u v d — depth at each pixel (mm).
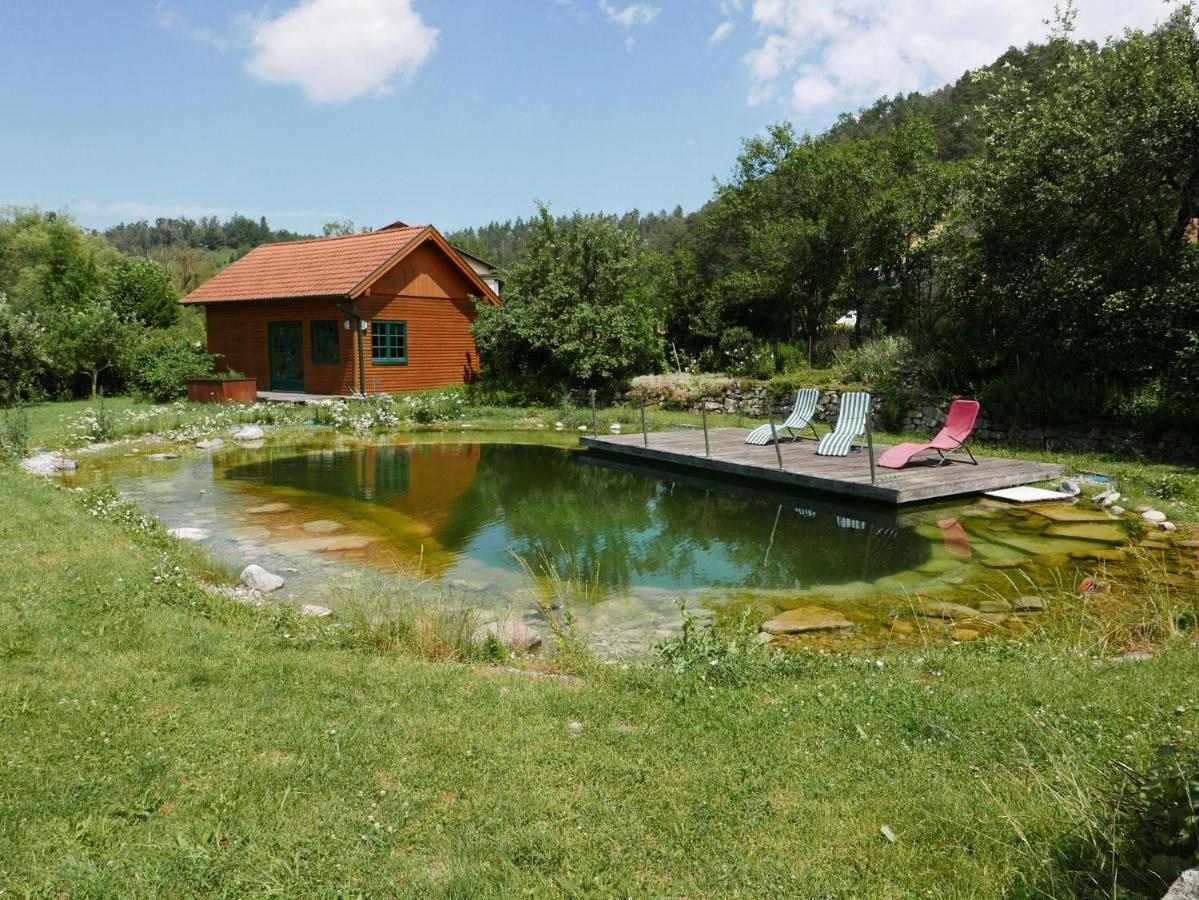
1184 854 2531
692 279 24797
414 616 5531
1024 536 8547
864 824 2949
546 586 7117
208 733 3658
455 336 25188
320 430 18094
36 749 3434
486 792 3219
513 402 21578
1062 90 14086
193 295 25719
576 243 22031
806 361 20281
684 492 11391
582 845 2863
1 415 18609
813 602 6664
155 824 2941
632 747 3607
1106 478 10898
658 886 2645
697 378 20250
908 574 7371
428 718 3906
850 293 20766
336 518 9766
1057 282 12711
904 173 21328
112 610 5305
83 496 9102
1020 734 3568
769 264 21391
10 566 6172
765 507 10359
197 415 17766
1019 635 5719
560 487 11797
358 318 22094
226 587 6660
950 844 2805
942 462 11547
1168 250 12148
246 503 10562
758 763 3428
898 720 3795
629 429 17234
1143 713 3711
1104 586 6703
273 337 24469
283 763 3404
